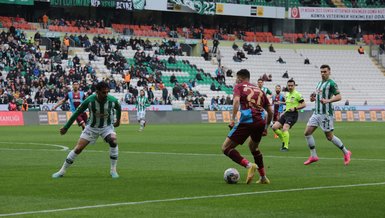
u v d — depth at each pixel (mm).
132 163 23641
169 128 53875
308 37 92750
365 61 92625
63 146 32219
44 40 76625
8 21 75812
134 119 64688
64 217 12297
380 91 89562
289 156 27156
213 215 12539
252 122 17328
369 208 13352
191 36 86562
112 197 14875
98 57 75688
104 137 18828
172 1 84312
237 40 89000
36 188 16438
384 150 30641
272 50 89562
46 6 81250
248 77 17828
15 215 12492
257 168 17391
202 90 77875
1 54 68812
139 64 76938
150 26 84625
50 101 64000
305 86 86875
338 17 92562
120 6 80375
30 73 67562
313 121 23297
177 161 24469
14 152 28500
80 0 77562
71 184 17250
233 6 88625
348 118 77312
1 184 17250
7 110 60281
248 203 13969
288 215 12570
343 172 20562
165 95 70250
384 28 97500
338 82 88812
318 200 14391
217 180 18156
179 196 15016
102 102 18516
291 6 92062
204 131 48688
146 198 14703
